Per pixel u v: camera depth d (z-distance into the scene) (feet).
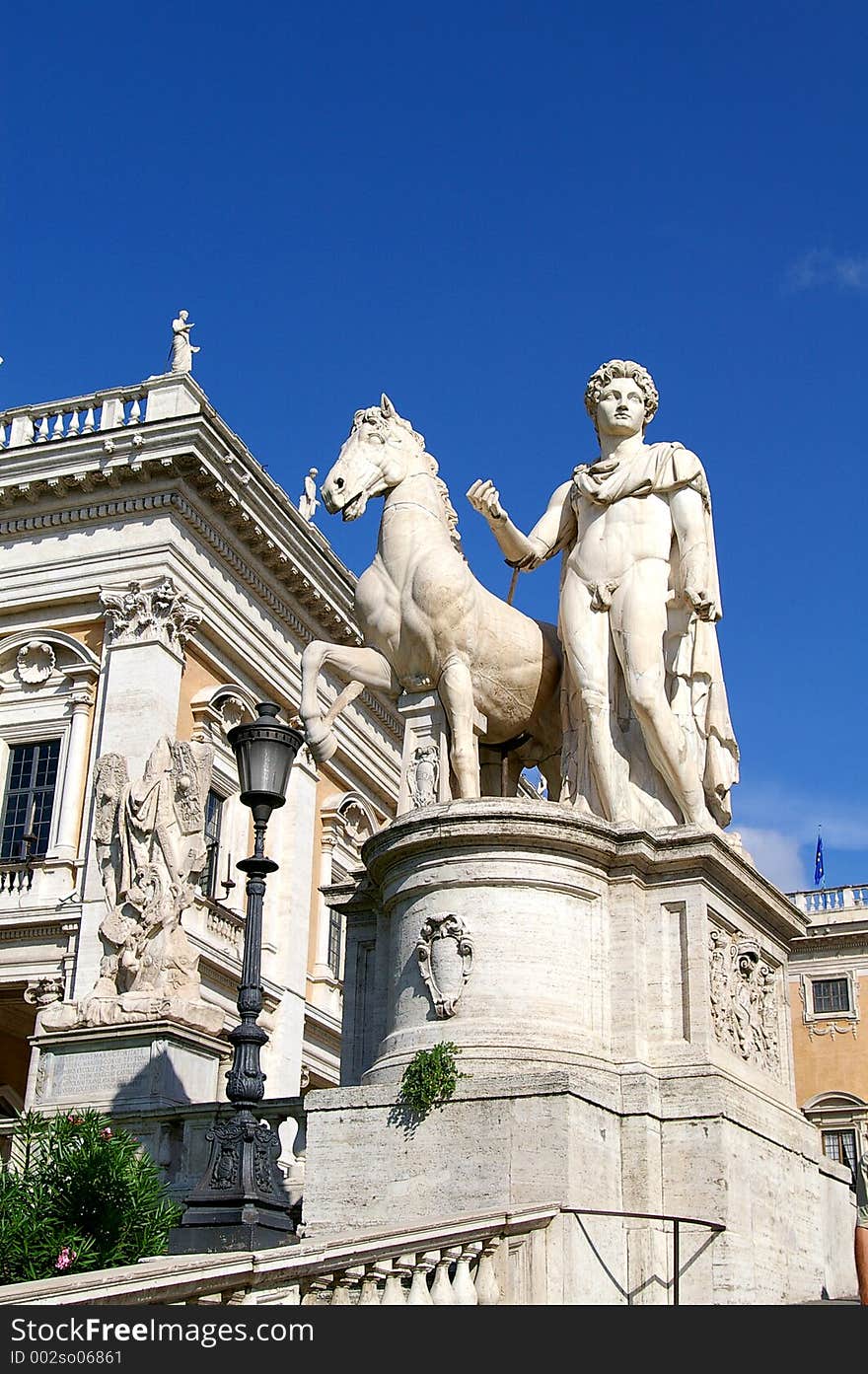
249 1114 25.53
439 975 28.04
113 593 80.18
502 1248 22.53
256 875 28.60
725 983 29.53
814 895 131.64
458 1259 21.43
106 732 77.77
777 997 32.42
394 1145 26.08
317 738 31.30
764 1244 27.58
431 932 28.43
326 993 91.09
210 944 77.10
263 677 88.07
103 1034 56.39
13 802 80.74
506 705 32.53
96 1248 21.99
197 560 82.94
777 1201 28.71
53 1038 57.00
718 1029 28.81
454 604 31.30
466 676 31.19
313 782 91.50
